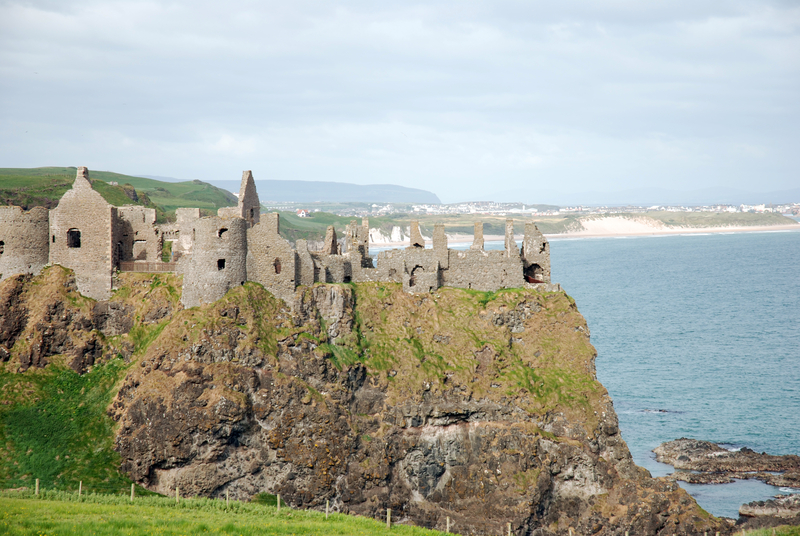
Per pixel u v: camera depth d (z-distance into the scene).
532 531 103.31
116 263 112.56
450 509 106.19
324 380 106.31
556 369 112.94
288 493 100.19
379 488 104.44
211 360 100.81
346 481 102.81
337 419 103.50
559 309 118.38
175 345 100.75
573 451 104.88
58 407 100.44
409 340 114.44
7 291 106.81
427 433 109.00
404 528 77.19
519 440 105.56
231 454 99.44
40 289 108.81
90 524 64.25
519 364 113.38
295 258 111.94
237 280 108.69
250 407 100.12
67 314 107.56
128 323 108.31
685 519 103.81
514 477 104.00
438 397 109.44
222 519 72.94
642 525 102.81
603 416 108.44
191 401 97.62
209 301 105.94
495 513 103.19
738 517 110.19
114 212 111.75
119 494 89.44
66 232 111.31
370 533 72.44
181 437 96.38
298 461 100.62
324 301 112.50
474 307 117.88
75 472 92.69
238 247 108.75
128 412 97.81
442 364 112.06
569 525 103.88
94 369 105.69
